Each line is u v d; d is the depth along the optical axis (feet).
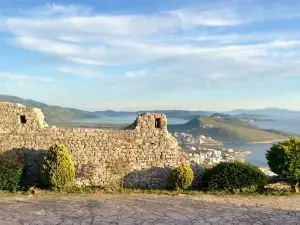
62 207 37.76
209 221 34.22
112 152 49.29
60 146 45.93
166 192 45.96
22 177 47.39
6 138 48.47
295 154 46.65
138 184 49.49
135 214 35.91
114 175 49.14
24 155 48.52
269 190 48.03
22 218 33.45
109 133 49.34
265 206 40.45
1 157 46.55
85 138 49.01
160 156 50.16
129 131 49.70
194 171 50.60
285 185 49.44
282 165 46.73
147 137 50.01
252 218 35.53
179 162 50.37
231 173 47.29
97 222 32.91
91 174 48.75
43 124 49.93
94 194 44.34
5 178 44.04
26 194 43.04
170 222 33.58
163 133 50.29
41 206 37.88
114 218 34.32
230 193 46.52
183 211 37.52
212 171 48.70
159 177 49.93
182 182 46.98
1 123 48.47
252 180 47.24
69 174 45.32
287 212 37.99
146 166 49.83
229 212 37.55
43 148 48.67
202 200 42.60
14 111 48.62
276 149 48.26
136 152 49.73
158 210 37.63
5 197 41.37
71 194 43.86
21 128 48.60
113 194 44.60
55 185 44.78
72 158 48.67
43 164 45.19
